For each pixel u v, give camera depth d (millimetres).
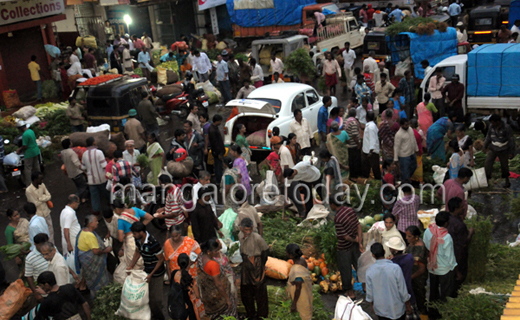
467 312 5902
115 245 7848
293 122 11852
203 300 6305
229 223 8477
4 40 19938
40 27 21734
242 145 11023
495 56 12281
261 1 27062
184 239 6789
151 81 21766
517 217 8898
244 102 11812
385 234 6992
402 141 9695
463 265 6664
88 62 22250
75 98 15039
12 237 8281
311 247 8109
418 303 6492
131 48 25688
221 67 17953
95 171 9969
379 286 5703
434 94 12984
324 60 17750
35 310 5961
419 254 6262
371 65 15625
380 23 27172
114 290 7043
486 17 21906
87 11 29906
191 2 30922
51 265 6938
